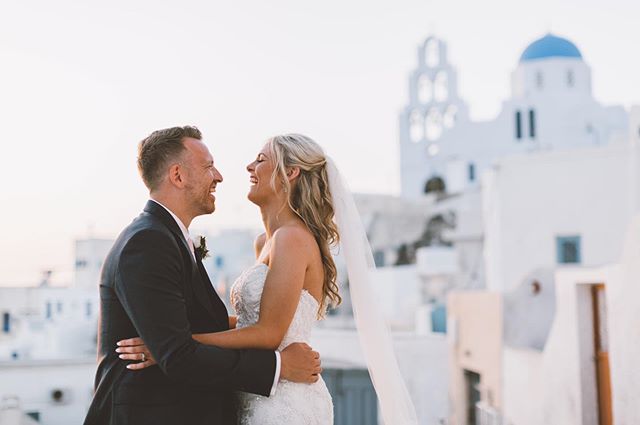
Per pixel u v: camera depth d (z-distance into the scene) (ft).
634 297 23.11
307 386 13.67
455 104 207.82
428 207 139.23
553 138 177.27
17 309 83.10
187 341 12.24
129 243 12.33
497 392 47.37
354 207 14.88
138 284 12.12
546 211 91.71
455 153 193.77
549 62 180.45
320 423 13.83
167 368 12.08
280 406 13.38
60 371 50.26
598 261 88.28
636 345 22.93
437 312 86.94
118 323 12.57
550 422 34.99
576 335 30.91
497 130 186.39
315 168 14.47
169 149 13.05
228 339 12.98
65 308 85.05
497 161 94.94
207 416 12.88
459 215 126.93
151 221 12.64
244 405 13.79
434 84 211.61
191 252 13.10
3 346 80.69
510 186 93.86
